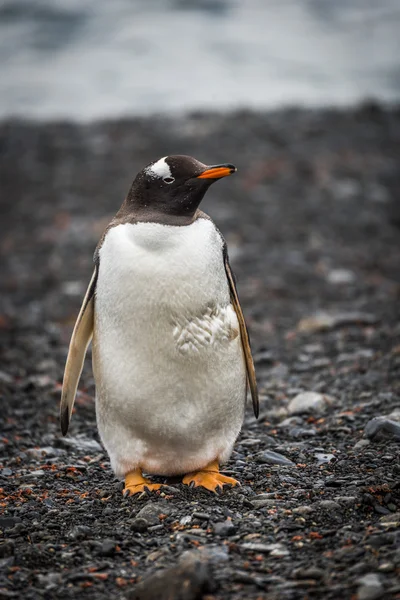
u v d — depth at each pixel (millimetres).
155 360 14836
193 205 15055
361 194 53562
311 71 106125
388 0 147625
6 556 13508
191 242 14773
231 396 15562
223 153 60312
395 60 111812
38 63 110375
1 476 18297
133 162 60344
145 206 15242
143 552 13461
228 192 53969
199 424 15352
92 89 97812
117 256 14812
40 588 12406
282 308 35688
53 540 14133
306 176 56344
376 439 18594
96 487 17266
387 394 22141
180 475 16625
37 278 42750
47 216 52656
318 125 67000
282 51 116312
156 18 133625
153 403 15039
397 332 29266
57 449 20500
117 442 15781
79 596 12141
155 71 105562
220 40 121438
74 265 44594
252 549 13062
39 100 93438
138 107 89875
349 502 14477
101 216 51844
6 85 100125
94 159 61969
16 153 64875
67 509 15734
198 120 69562
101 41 121062
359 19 136000
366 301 35906
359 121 68188
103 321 15148
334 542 13031
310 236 46562
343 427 19953
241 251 44219
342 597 11273
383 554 12211
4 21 131750
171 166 15000
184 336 14773
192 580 11555
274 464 17750
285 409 22344
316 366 26609
